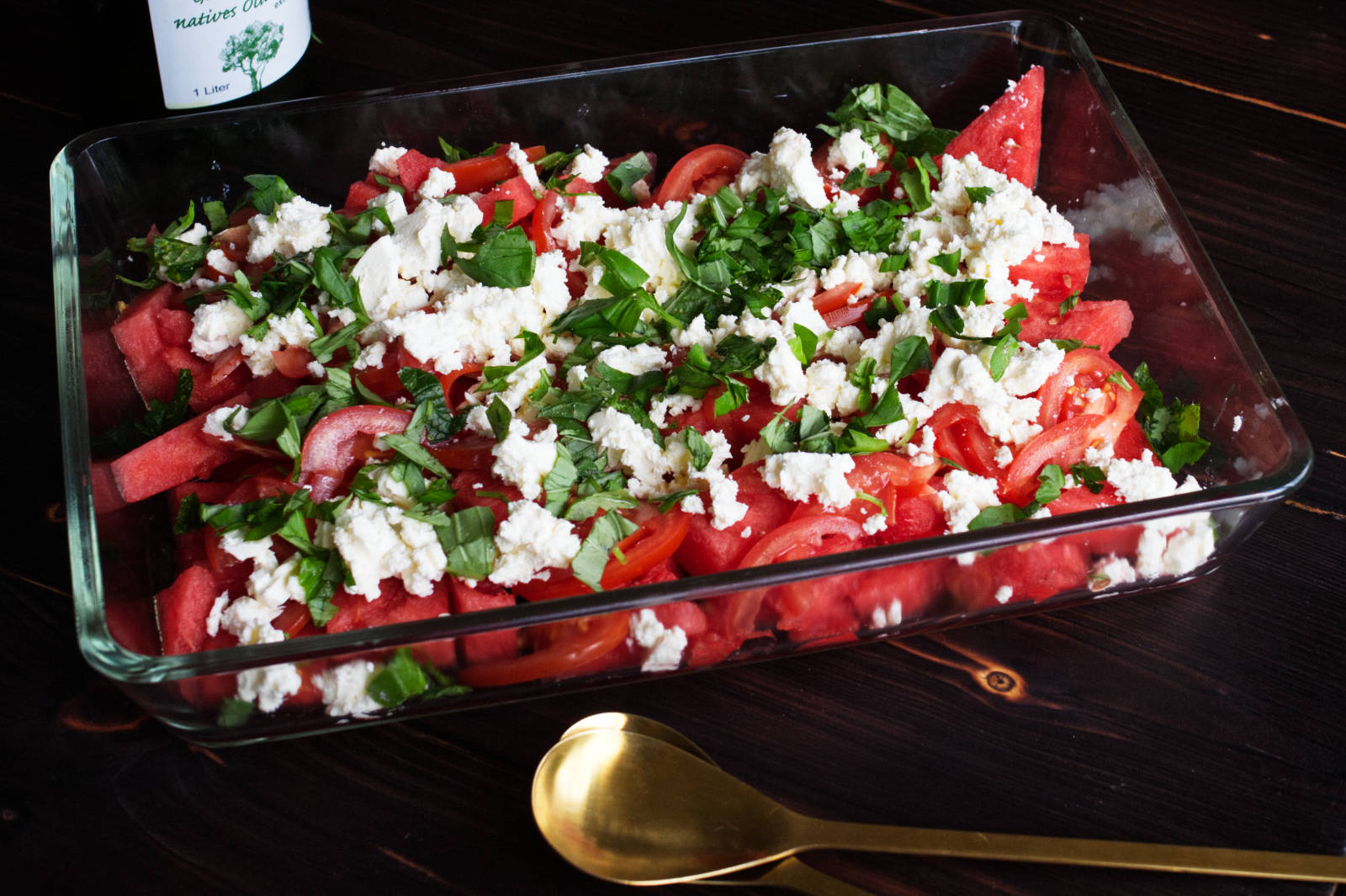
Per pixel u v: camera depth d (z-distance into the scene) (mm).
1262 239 784
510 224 707
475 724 643
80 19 741
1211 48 857
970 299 687
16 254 750
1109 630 673
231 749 637
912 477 652
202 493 656
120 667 579
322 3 837
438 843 621
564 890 614
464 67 819
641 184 748
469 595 626
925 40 753
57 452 701
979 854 612
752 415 668
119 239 716
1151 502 614
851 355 685
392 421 656
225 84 752
